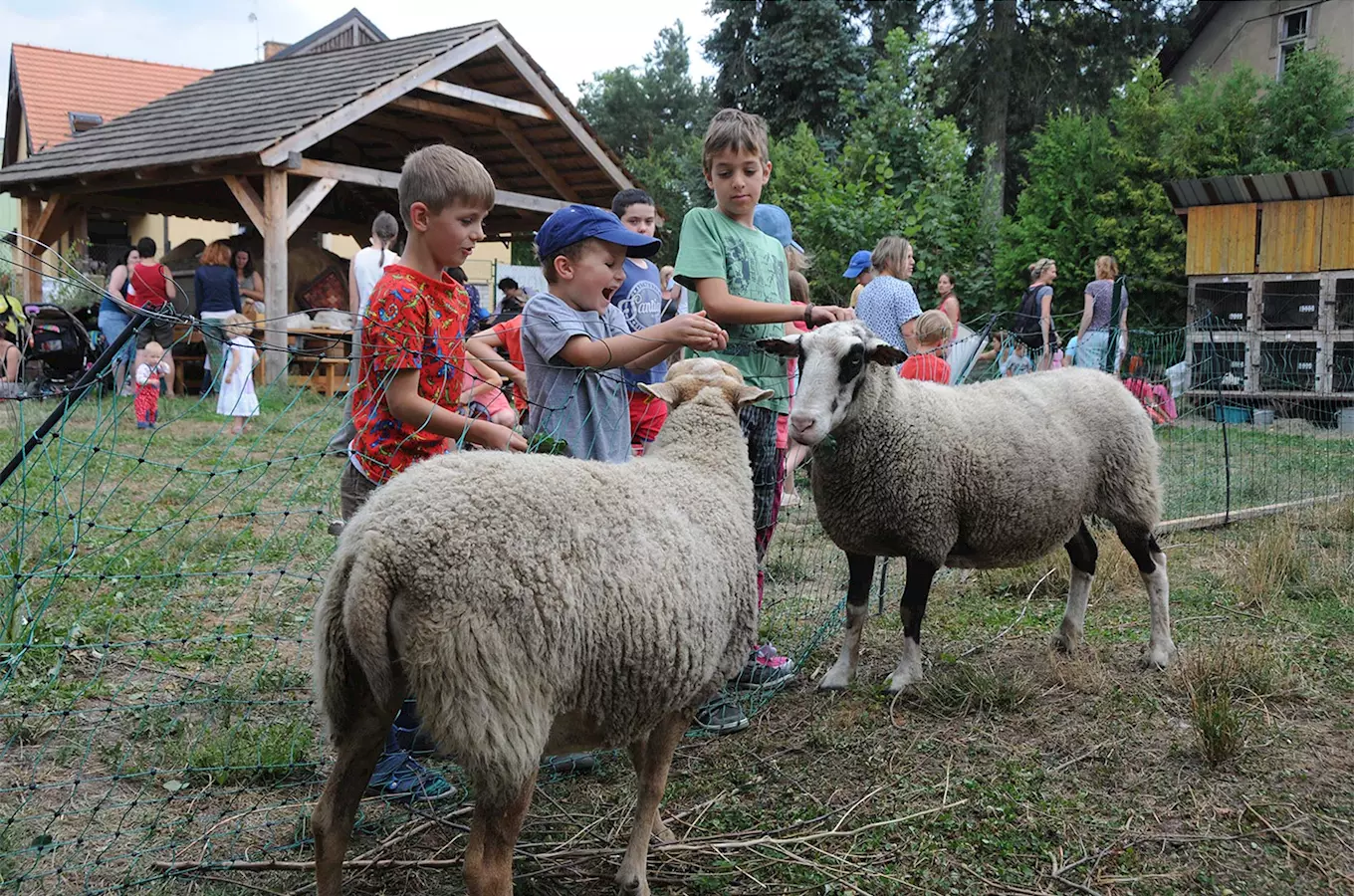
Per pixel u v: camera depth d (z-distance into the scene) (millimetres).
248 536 6172
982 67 25672
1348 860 3039
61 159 15453
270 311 13383
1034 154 18047
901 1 26859
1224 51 22594
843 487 4277
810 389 3953
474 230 3020
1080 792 3463
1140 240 16594
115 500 6852
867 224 15578
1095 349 10938
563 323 3285
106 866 2863
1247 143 16828
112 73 32188
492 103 15070
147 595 5031
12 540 5090
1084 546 4848
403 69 14047
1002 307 16641
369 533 2287
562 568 2381
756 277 4172
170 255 16781
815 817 3334
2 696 3766
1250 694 4164
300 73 15938
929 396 4371
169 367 9219
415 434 3059
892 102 17781
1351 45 20141
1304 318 14305
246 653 4426
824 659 4809
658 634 2531
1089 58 26188
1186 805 3361
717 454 3076
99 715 3783
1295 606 5430
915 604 4332
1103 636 5039
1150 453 4766
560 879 2967
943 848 3148
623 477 2713
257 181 17094
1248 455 9836
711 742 3910
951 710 4148
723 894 2920
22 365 3490
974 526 4379
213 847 3004
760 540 4219
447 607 2252
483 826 2357
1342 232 13891
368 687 2461
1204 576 6090
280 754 3447
